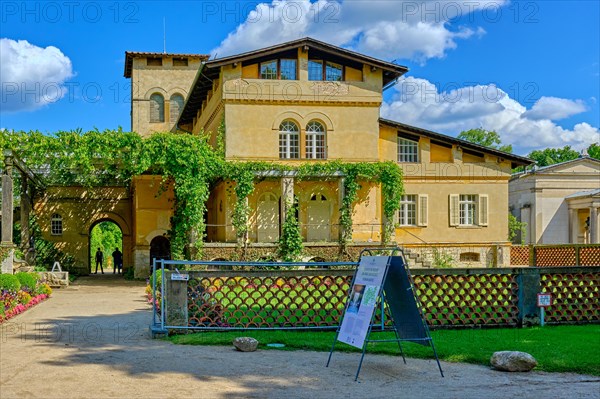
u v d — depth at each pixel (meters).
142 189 33.50
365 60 29.75
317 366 9.05
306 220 30.09
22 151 25.05
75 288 26.12
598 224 41.62
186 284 11.79
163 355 9.79
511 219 43.81
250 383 7.99
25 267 26.86
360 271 9.32
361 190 30.20
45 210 38.41
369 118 30.19
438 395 7.52
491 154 33.22
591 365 8.86
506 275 12.44
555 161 65.19
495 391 7.71
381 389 7.78
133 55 42.00
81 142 25.55
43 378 8.09
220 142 29.00
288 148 29.59
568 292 12.77
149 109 42.44
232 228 29.17
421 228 32.50
